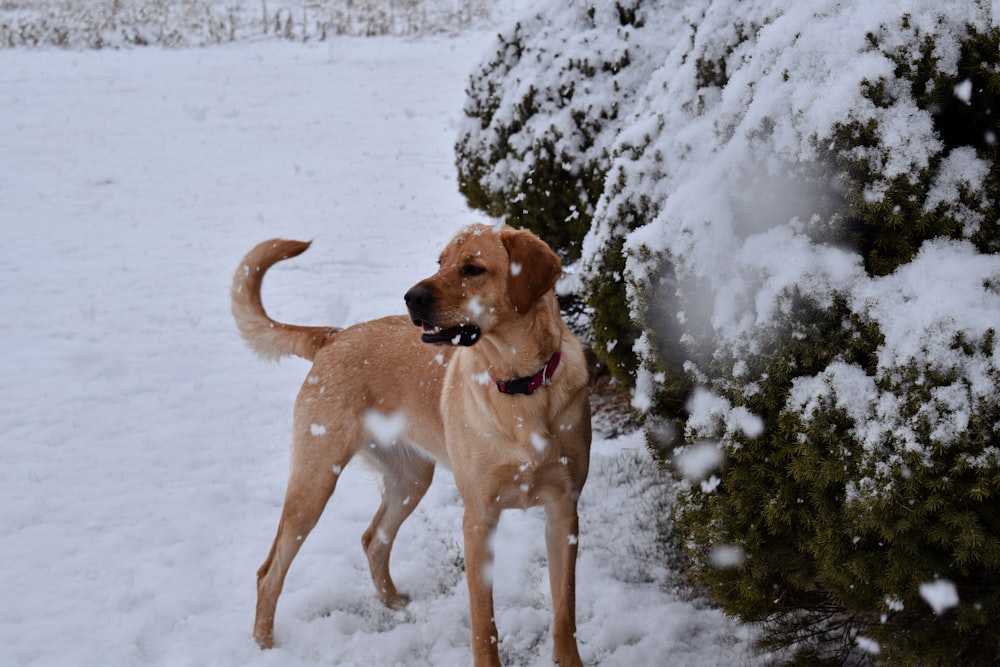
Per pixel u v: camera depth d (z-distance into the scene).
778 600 3.15
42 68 17.53
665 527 4.50
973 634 2.69
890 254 2.77
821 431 2.71
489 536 3.53
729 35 3.80
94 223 10.12
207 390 6.35
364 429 4.00
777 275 2.88
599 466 5.21
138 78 16.91
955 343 2.46
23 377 6.42
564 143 5.75
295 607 4.08
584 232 5.78
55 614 3.86
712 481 3.09
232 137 13.55
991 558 2.43
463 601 4.11
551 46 6.14
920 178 2.64
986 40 2.62
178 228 9.98
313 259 8.95
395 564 4.48
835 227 2.80
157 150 12.95
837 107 2.72
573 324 6.74
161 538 4.51
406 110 14.41
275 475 5.23
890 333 2.59
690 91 3.94
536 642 3.83
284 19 21.06
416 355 3.99
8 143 13.11
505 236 3.40
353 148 12.97
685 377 3.36
